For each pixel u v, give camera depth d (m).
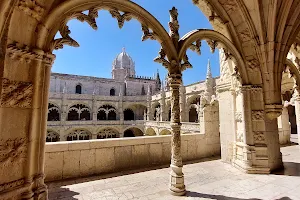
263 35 5.95
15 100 2.74
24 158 2.87
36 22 3.07
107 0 3.87
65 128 37.66
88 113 47.47
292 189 4.53
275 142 6.34
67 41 3.53
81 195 4.25
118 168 6.19
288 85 12.77
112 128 42.75
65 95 41.03
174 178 4.36
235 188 4.64
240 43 6.34
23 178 2.84
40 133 3.11
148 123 38.97
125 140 6.42
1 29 2.44
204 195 4.23
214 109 8.71
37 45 3.07
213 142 8.52
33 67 3.04
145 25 4.43
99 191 4.47
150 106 44.22
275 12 5.57
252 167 5.92
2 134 2.58
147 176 5.60
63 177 5.34
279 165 6.26
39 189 2.99
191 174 5.80
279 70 6.16
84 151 5.71
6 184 2.58
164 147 7.20
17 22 2.75
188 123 25.36
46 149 5.18
